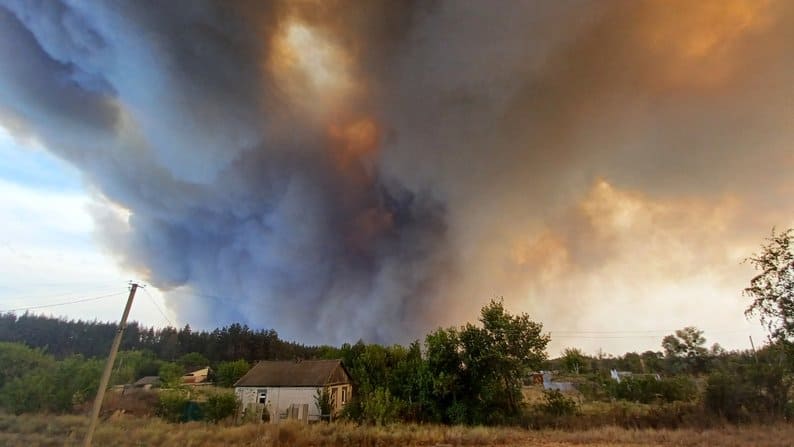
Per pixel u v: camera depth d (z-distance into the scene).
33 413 19.97
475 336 20.75
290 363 31.06
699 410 17.86
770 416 16.70
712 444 12.81
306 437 14.49
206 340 88.81
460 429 16.17
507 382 20.09
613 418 18.23
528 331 20.88
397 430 16.08
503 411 19.38
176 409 20.31
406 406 20.03
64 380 23.02
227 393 21.42
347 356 38.38
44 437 13.36
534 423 18.16
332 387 28.48
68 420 17.08
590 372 49.50
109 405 23.73
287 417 21.47
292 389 27.12
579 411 20.02
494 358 19.95
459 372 20.47
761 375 17.83
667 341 48.94
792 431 14.34
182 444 12.71
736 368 19.83
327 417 21.77
